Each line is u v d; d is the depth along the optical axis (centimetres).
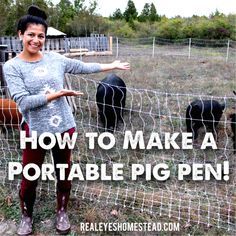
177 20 2061
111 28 2048
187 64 917
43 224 222
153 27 2127
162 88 606
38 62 178
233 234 216
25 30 172
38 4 1581
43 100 173
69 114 192
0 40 954
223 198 255
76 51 1126
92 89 538
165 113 444
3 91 366
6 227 219
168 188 268
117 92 382
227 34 1831
